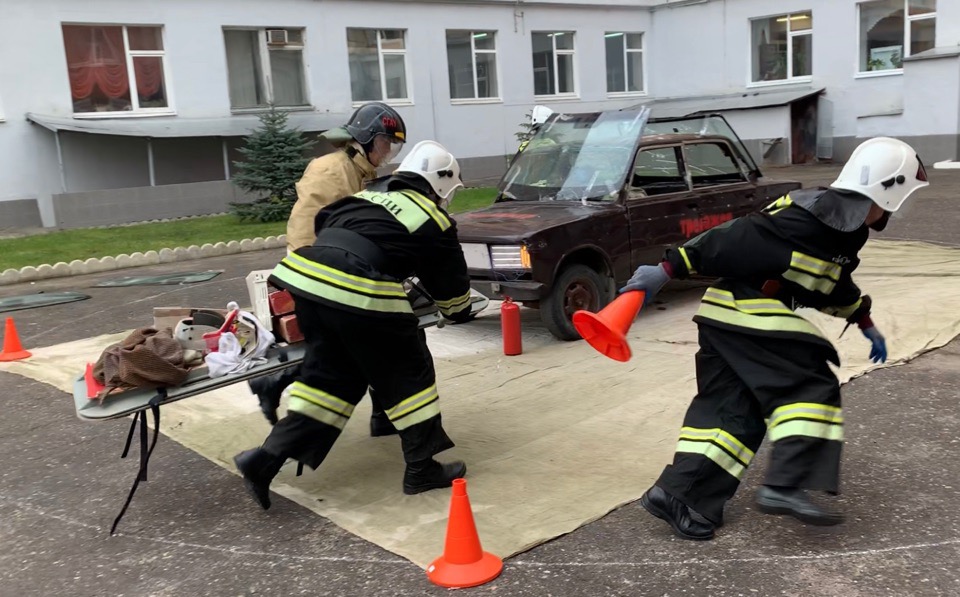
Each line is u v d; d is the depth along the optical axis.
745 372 3.23
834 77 21.69
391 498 4.06
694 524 3.43
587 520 3.67
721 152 8.15
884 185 3.05
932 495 3.75
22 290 10.52
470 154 21.52
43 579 3.51
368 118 4.40
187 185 17.08
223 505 4.11
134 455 4.83
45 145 15.67
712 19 23.84
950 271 8.19
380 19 19.56
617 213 6.90
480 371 6.05
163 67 16.97
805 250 3.16
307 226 4.30
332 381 3.86
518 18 21.92
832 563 3.24
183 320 4.12
